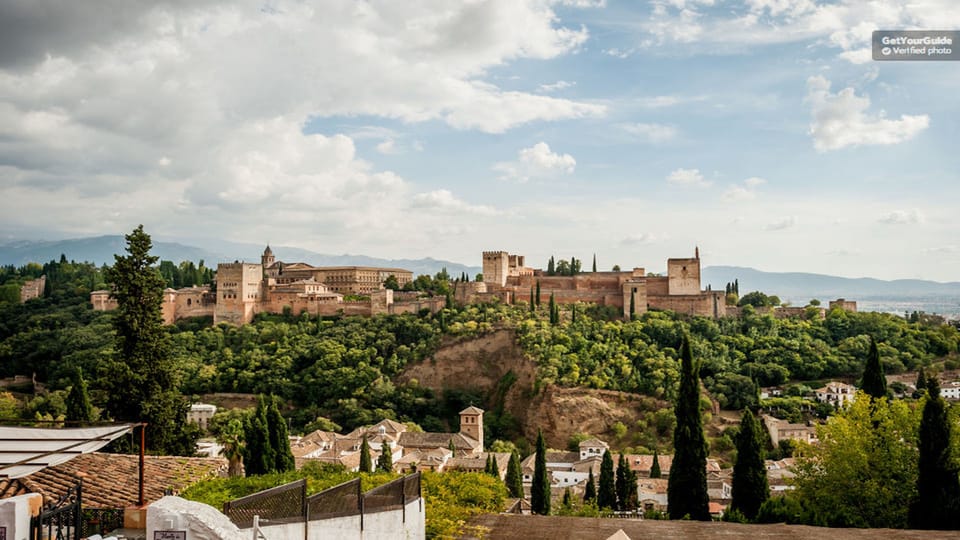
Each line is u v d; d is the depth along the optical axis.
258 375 175.88
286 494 20.97
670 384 152.12
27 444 23.02
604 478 94.75
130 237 63.44
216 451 104.88
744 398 151.88
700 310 196.38
